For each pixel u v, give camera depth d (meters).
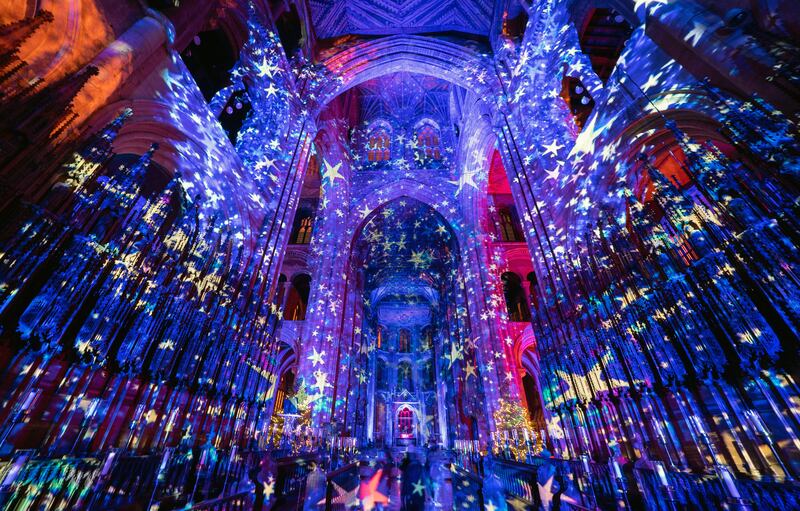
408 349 38.09
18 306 4.18
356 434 19.02
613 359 6.42
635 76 6.74
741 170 4.51
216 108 10.66
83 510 3.71
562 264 8.69
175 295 6.90
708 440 4.72
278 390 22.30
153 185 10.03
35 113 4.10
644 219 6.14
